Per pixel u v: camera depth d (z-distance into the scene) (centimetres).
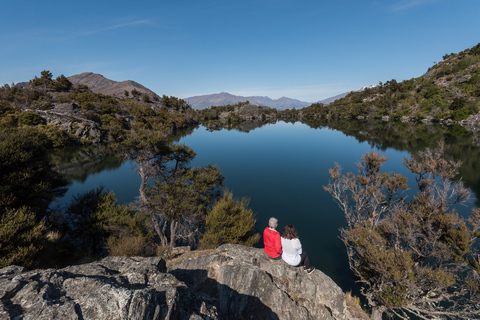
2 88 12094
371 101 18638
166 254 1388
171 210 2006
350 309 988
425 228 1296
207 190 2412
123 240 1767
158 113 13238
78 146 7394
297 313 495
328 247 2509
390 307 1195
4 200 1523
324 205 3691
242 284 483
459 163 1420
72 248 1919
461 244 1155
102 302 298
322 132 13112
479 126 10350
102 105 9925
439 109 12975
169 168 2512
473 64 15500
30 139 2133
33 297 320
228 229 1770
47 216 2167
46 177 2134
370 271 1403
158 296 344
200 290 514
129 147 2334
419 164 1709
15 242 1255
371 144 8531
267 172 5831
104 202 2255
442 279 1045
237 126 17638
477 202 3192
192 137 11719
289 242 561
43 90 12744
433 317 1245
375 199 1827
